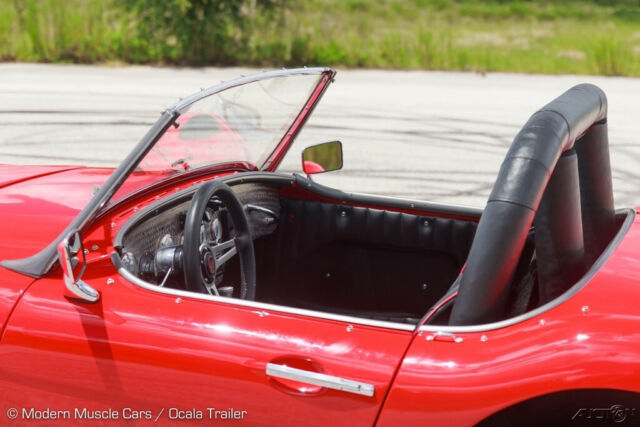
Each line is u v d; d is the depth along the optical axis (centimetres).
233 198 294
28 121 959
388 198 372
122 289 239
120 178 257
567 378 197
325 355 214
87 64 1530
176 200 296
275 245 388
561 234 234
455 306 222
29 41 1559
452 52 1689
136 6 1606
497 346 207
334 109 1106
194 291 263
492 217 215
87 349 229
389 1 2519
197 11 1623
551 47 1883
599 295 217
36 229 268
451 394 202
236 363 217
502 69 1631
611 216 289
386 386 206
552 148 216
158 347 224
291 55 1653
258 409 217
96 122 965
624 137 981
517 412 204
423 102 1198
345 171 779
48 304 236
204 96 273
